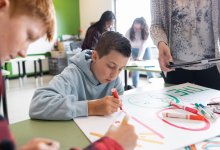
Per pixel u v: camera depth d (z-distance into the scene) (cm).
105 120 75
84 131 67
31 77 507
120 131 51
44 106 78
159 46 116
